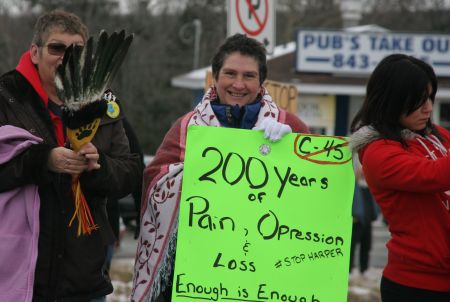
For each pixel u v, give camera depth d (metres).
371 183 5.72
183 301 5.43
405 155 5.50
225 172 5.56
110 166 5.70
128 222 22.27
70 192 5.62
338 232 5.50
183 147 5.95
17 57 46.34
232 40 5.98
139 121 52.81
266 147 5.59
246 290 5.44
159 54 53.31
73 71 5.12
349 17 32.84
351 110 29.88
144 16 54.12
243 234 5.49
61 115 5.46
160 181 5.88
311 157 5.58
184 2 57.44
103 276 5.88
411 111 5.60
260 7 9.30
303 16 54.91
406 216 5.61
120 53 5.23
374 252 20.98
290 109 11.03
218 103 6.07
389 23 59.31
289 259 5.47
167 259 5.87
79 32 5.71
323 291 5.45
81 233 5.64
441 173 5.32
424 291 5.58
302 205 5.52
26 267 5.45
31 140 5.48
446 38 29.00
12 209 5.49
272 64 29.98
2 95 5.61
